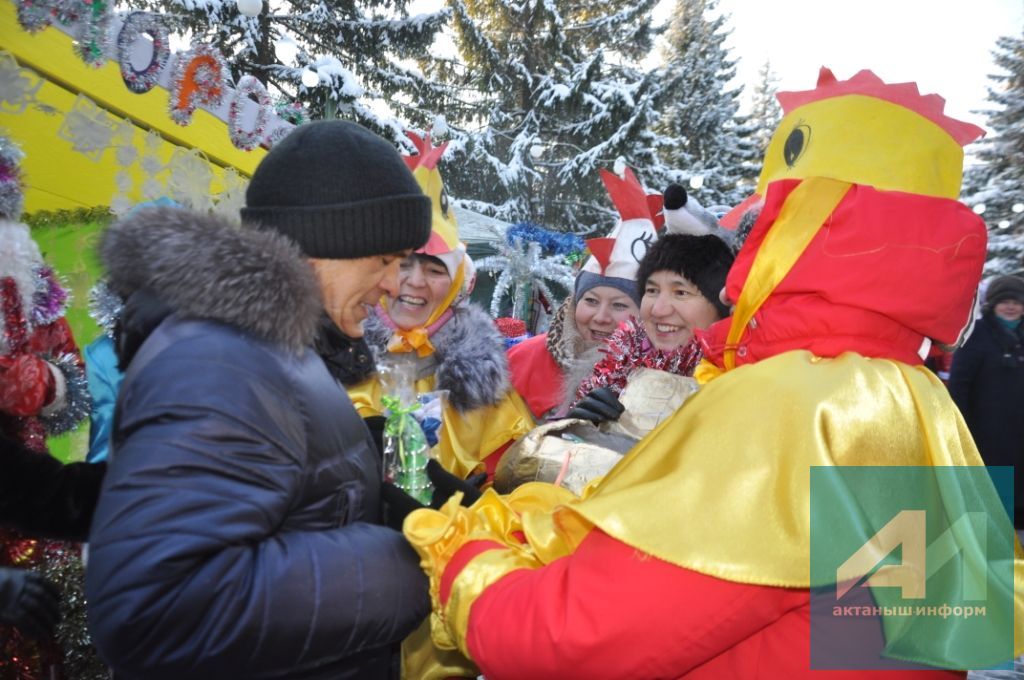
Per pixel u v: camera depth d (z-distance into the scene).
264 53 12.62
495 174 17.45
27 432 1.92
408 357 2.45
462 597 1.14
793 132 1.28
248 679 0.99
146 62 2.53
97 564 0.90
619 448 2.02
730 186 24.00
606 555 1.02
